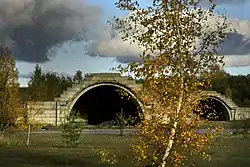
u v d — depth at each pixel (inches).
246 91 5807.1
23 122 2014.0
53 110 3868.1
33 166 1215.6
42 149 1660.9
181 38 725.9
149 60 725.3
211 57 720.3
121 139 2190.0
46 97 4259.4
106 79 4020.7
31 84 4035.4
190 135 709.9
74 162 1289.4
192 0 737.6
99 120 4751.5
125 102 4429.1
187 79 721.6
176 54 726.5
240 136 2266.2
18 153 1505.9
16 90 1952.5
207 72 721.6
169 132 722.2
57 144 1915.6
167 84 722.8
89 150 1606.8
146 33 734.5
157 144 723.4
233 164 1258.6
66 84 5408.5
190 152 733.3
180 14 727.7
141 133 727.1
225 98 4598.9
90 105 4719.5
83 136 2434.8
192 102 720.3
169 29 729.0
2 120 1919.3
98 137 2348.7
